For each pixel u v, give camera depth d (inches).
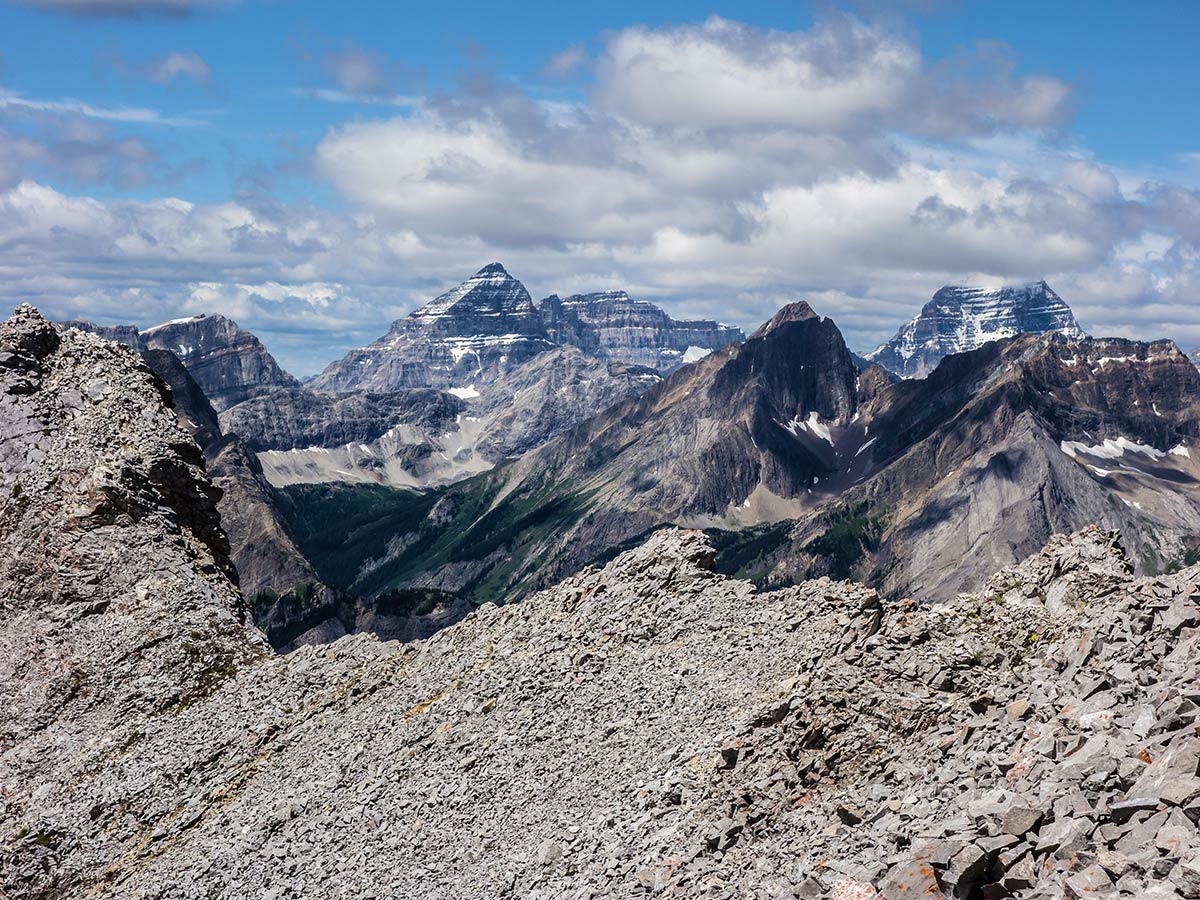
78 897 2536.9
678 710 2186.3
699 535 2795.3
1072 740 1291.8
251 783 2674.7
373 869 2081.7
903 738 1658.5
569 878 1750.7
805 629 2311.8
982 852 1133.1
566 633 2630.4
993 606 1994.3
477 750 2311.8
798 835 1534.2
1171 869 986.7
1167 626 1520.7
